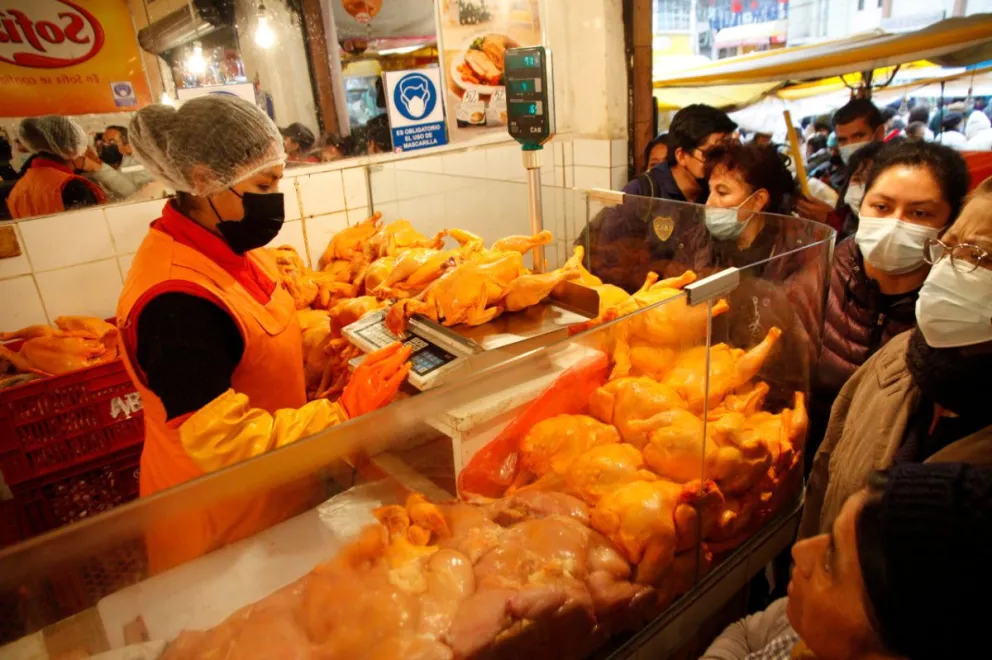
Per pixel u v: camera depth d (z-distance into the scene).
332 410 1.25
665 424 1.05
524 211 2.31
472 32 2.83
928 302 0.97
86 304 2.13
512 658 0.82
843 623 0.57
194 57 2.18
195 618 0.77
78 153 2.03
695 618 1.11
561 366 1.08
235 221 1.34
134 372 1.27
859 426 1.21
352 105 2.56
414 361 1.30
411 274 1.68
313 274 2.30
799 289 1.31
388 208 2.67
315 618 0.80
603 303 1.53
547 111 1.63
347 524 0.88
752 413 1.27
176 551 0.78
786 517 1.32
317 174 2.50
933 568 0.47
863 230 1.51
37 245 2.01
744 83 2.89
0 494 1.91
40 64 1.92
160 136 1.24
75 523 0.71
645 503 0.96
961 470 0.50
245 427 1.15
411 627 0.79
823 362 1.65
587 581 0.92
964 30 2.22
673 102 3.19
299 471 0.84
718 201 1.96
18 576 0.68
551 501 1.03
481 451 1.01
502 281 1.40
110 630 0.73
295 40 2.36
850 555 0.58
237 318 1.26
